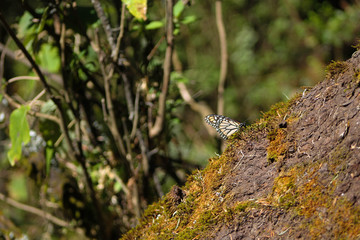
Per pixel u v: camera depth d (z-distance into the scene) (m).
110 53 5.03
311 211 2.42
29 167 5.41
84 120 5.20
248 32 13.70
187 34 11.66
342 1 13.38
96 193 5.30
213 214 2.80
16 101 5.48
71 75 4.94
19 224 6.11
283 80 12.44
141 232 3.12
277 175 2.71
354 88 2.60
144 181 5.14
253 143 2.96
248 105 11.93
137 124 5.18
